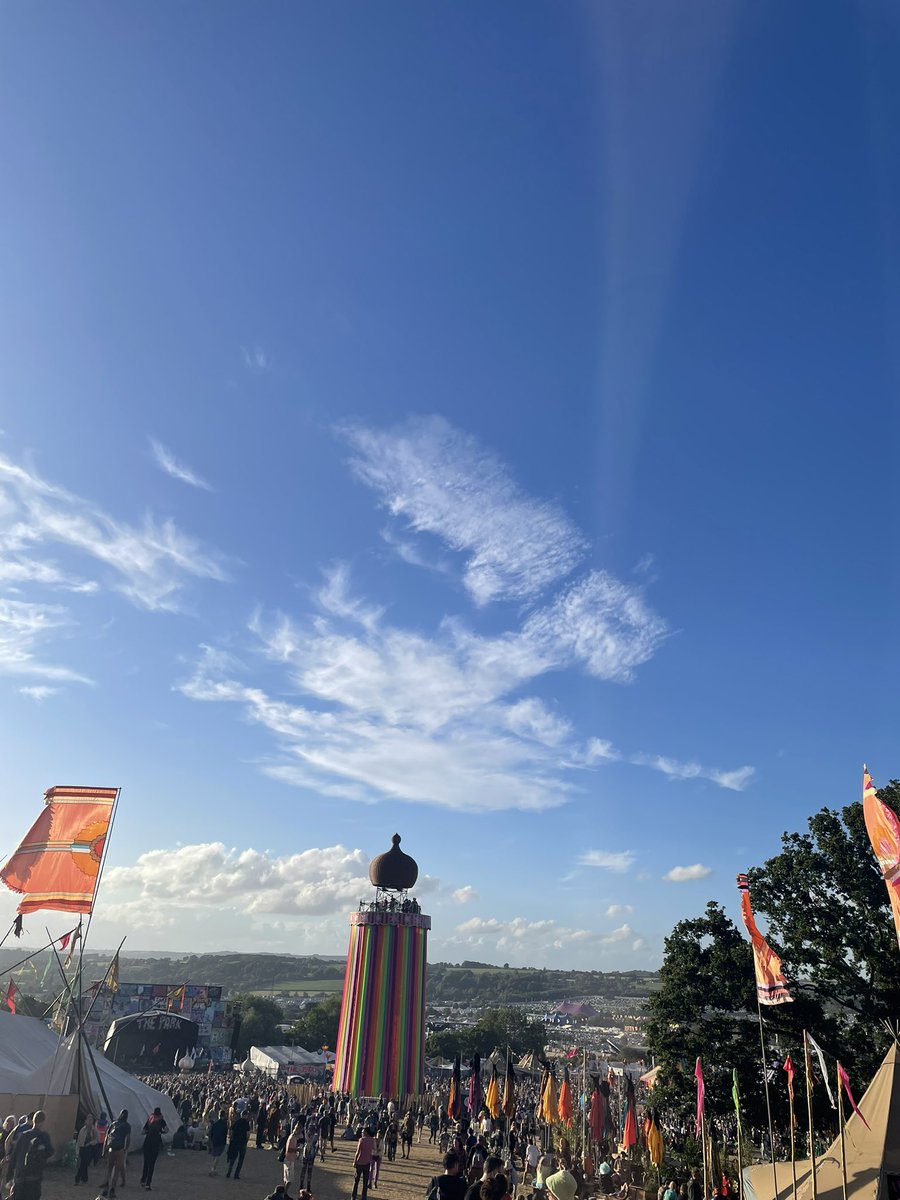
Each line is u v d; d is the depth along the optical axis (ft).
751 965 145.28
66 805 129.18
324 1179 124.16
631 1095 141.49
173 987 435.94
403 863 220.43
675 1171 132.87
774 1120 136.36
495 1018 613.11
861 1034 138.41
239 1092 215.92
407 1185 123.13
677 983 150.51
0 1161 76.69
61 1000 142.92
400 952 209.87
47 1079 113.50
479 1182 50.55
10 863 125.80
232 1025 442.91
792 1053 138.31
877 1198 67.56
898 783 147.95
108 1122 117.08
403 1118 192.85
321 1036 542.16
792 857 150.82
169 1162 127.65
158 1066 367.66
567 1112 157.07
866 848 146.61
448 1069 345.72
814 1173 67.92
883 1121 72.49
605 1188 128.88
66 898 124.98
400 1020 204.33
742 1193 90.89
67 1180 101.09
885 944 138.62
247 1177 118.52
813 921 145.38
